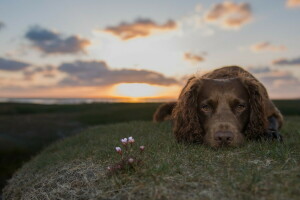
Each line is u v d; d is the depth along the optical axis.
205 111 0.56
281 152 0.45
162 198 0.34
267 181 0.35
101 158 0.54
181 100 0.60
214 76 0.71
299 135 0.69
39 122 2.76
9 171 1.25
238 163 0.43
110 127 1.07
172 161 0.44
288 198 0.30
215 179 0.37
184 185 0.36
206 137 0.54
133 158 0.44
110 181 0.41
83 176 0.47
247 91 0.59
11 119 2.96
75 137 1.01
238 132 0.52
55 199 0.45
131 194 0.36
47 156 0.82
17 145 1.75
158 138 0.67
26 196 0.55
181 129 0.60
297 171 0.37
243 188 0.34
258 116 0.58
